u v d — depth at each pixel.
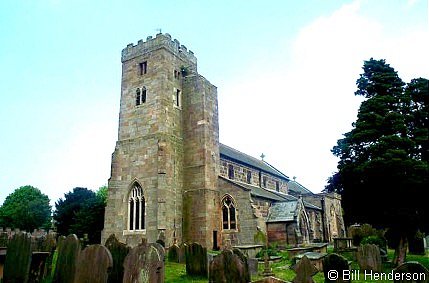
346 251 29.44
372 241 28.23
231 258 11.83
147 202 35.53
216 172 39.28
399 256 25.69
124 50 43.03
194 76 41.25
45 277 16.33
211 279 12.00
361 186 27.08
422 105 27.97
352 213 29.25
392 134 26.33
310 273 12.84
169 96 39.41
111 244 15.05
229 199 37.66
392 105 27.95
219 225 37.34
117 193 37.72
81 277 11.18
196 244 20.12
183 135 40.09
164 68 39.47
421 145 26.61
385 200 26.12
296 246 33.91
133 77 41.22
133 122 39.38
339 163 29.14
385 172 25.25
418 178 24.36
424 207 25.08
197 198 37.06
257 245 30.98
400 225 26.00
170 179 36.53
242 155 52.84
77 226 56.88
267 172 52.81
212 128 40.47
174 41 41.97
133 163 37.75
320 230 51.41
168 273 20.86
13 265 13.87
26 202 85.38
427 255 33.38
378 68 29.47
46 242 21.42
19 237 14.05
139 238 34.75
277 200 43.16
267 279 10.58
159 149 36.38
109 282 14.40
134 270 11.48
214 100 42.09
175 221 35.91
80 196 69.25
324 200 53.78
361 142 27.84
